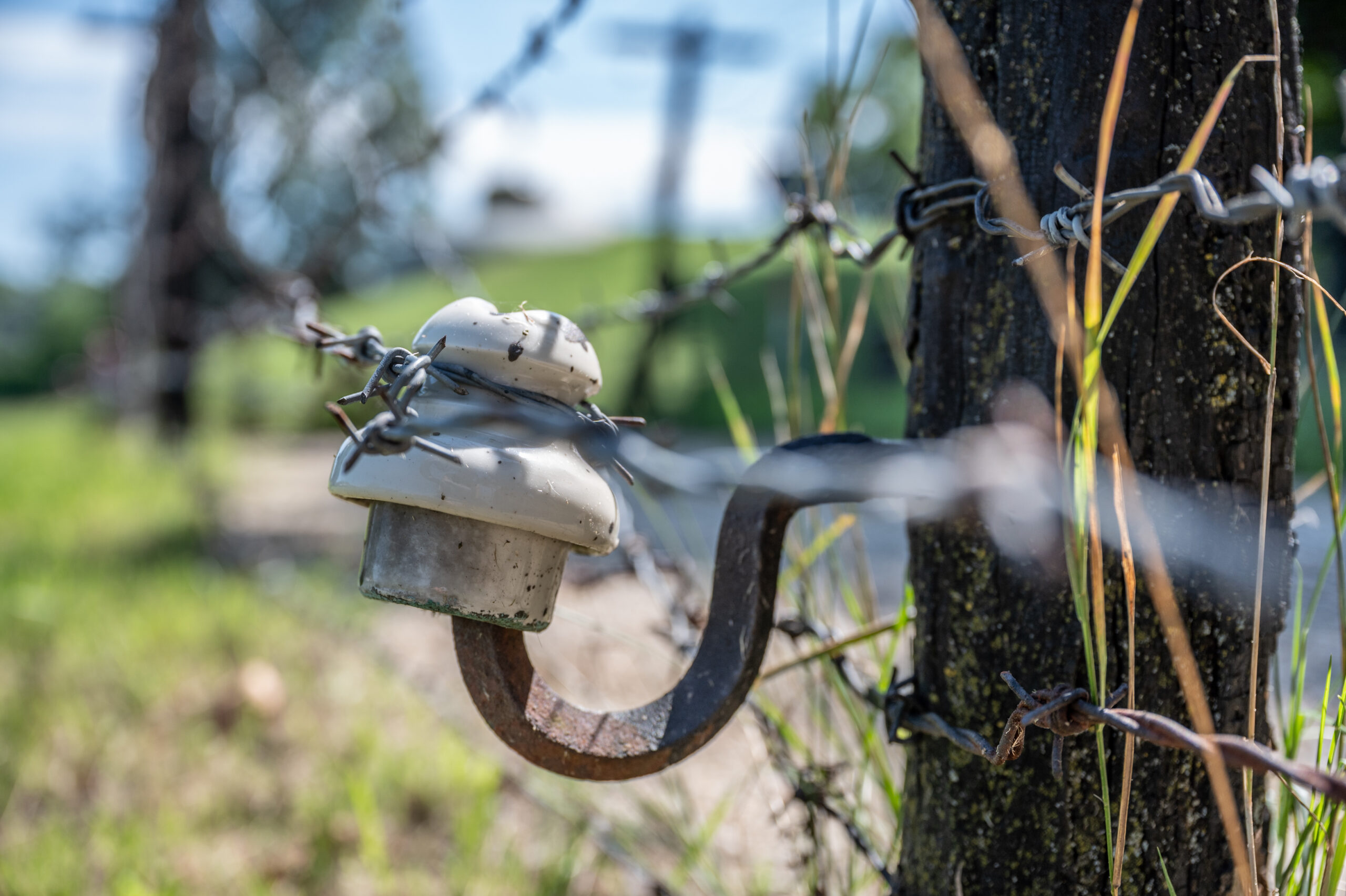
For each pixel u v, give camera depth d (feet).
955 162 4.24
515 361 3.55
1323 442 3.62
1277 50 3.49
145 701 11.80
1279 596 4.17
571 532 3.53
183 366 38.37
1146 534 3.32
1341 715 3.63
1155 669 4.04
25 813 9.34
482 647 3.77
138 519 25.36
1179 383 3.93
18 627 14.87
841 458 3.92
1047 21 3.96
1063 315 3.86
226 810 9.26
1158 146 3.86
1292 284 4.12
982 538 4.17
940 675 4.40
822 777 5.46
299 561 20.92
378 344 4.93
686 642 6.33
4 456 37.68
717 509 15.89
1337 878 3.60
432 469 3.39
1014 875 4.26
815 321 5.98
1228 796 3.03
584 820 7.64
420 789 9.25
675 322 41.27
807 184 5.55
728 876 6.99
